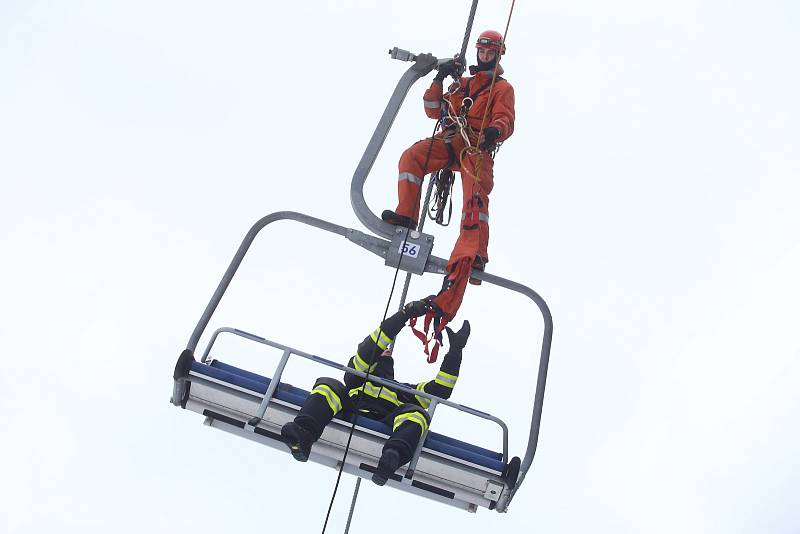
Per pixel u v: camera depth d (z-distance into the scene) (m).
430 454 21.09
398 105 24.16
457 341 23.12
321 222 22.77
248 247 22.31
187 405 21.72
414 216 23.50
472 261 22.52
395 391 22.78
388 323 22.00
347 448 19.69
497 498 21.34
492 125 23.73
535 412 21.52
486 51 24.62
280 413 21.61
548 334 22.19
